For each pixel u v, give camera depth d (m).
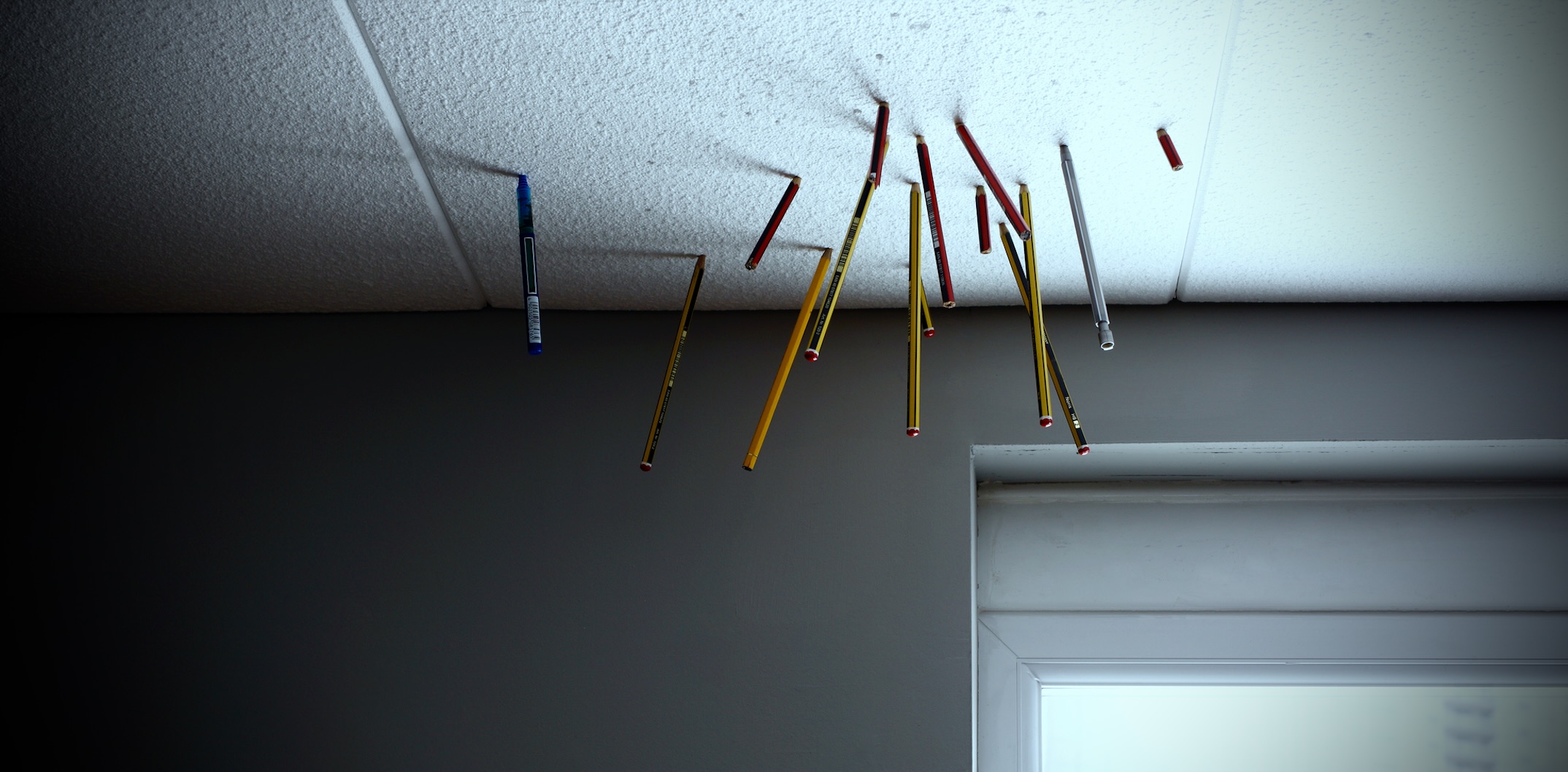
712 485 1.33
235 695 1.30
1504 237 1.18
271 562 1.35
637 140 1.09
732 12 0.94
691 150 1.11
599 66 1.01
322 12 0.96
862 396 1.35
